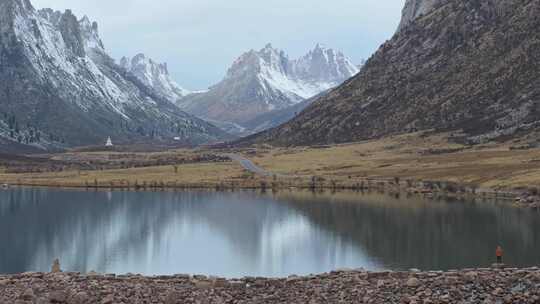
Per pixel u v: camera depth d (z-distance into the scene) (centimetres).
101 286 3912
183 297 3672
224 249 10944
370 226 13050
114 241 11925
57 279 4166
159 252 10675
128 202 18675
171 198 19762
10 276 4312
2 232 13000
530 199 16350
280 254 10294
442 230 12138
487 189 18712
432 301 3403
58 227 13688
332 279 4138
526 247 9988
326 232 12475
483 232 11681
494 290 3562
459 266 8612
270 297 3662
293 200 18612
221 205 17662
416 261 9138
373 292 3650
